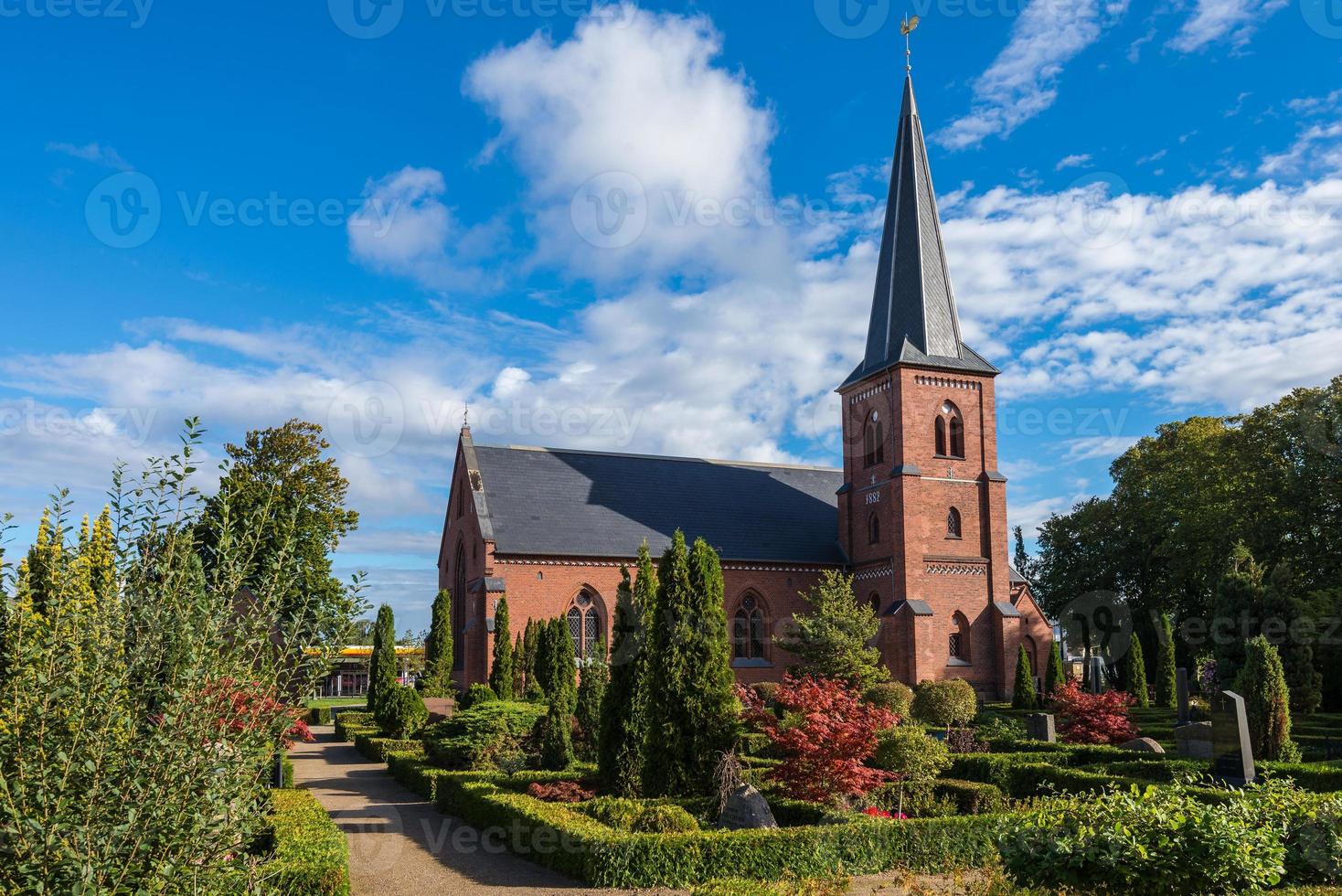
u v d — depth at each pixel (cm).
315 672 985
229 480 1112
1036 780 2252
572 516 5256
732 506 5803
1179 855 1102
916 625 4919
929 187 5594
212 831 805
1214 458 5253
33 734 789
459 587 5438
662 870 1531
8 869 725
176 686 837
